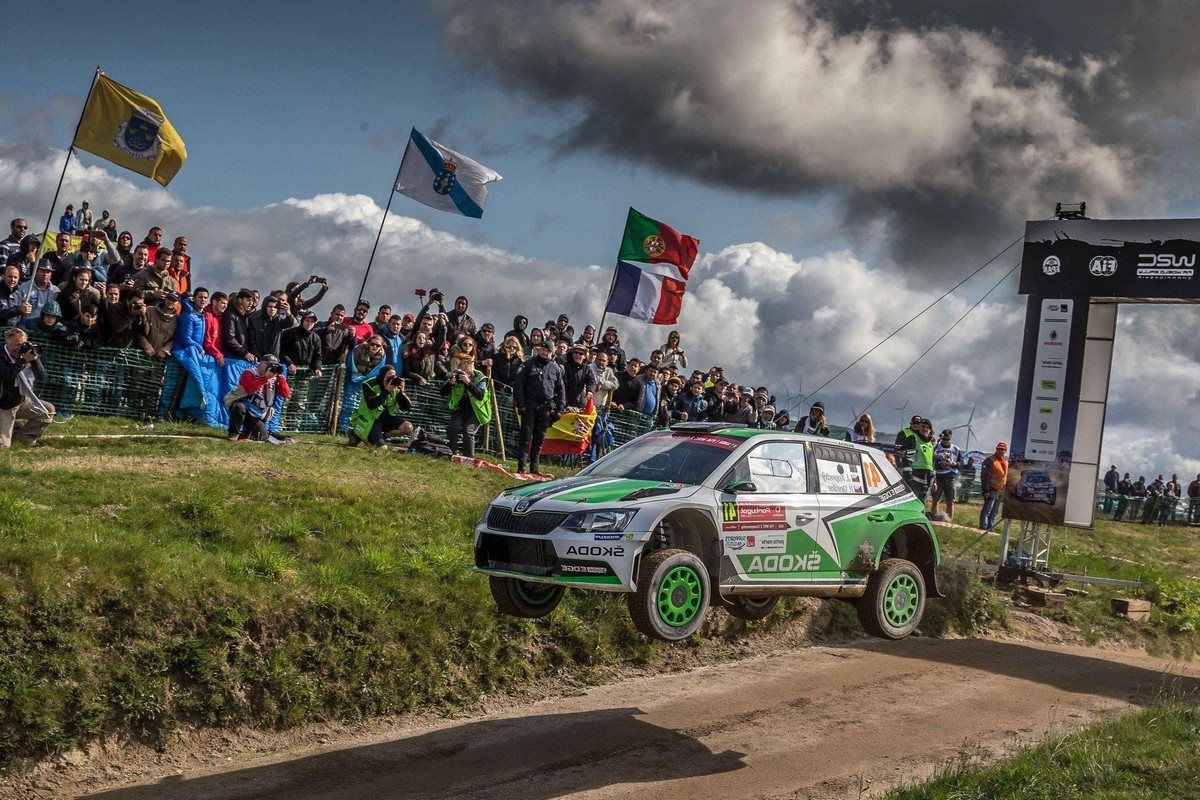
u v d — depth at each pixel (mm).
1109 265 16812
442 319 20578
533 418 18344
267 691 9578
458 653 10945
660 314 23219
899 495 11133
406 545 12086
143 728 8812
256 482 12984
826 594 10250
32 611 8766
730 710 10867
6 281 15484
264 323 18172
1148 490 39188
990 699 11828
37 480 11797
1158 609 18000
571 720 10336
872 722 10672
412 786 8609
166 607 9453
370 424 17891
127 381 16859
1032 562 18047
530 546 8992
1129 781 8297
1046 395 17359
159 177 17969
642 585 8680
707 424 10469
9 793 7871
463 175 20875
